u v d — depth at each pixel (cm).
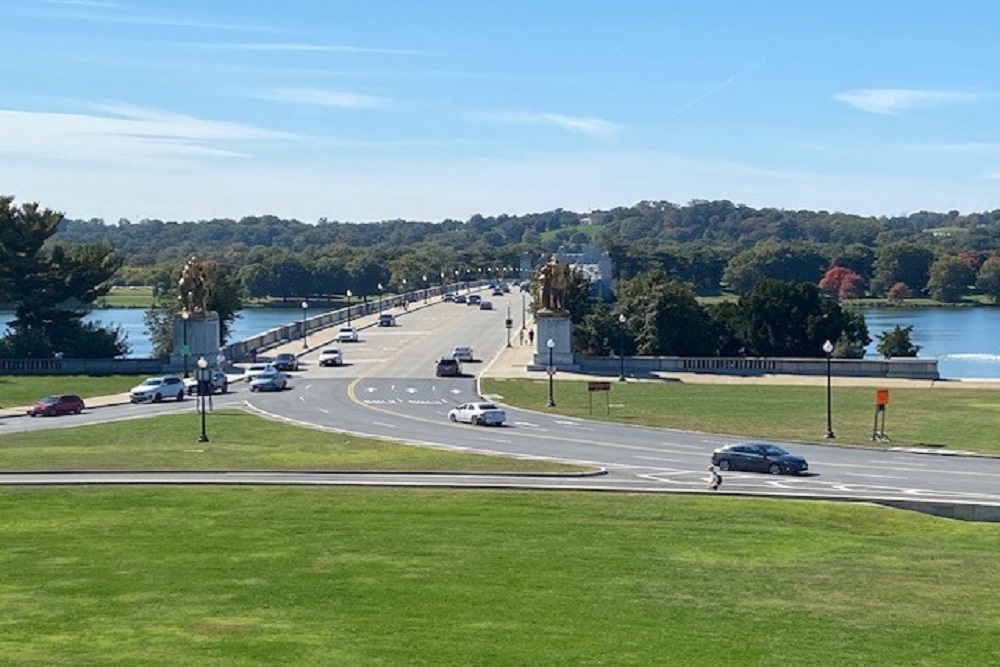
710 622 3428
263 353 13012
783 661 3091
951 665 3098
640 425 8050
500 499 5206
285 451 6712
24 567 3978
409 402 9375
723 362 11394
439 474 5878
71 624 3334
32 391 10025
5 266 12012
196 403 9344
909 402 9219
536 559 4128
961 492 5506
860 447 7081
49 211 12356
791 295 12975
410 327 16488
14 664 2970
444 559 4112
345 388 10288
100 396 9794
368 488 5450
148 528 4584
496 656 3072
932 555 4334
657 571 4003
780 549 4369
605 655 3102
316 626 3322
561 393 9944
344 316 17475
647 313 12925
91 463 6141
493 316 18425
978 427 7912
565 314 11531
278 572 3922
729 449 6191
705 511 4994
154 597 3612
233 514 4847
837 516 4953
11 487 5419
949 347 18175
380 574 3903
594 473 5919
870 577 3984
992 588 3866
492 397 9669
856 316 14275
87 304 13362
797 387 10300
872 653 3178
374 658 3038
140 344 18625
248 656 3047
